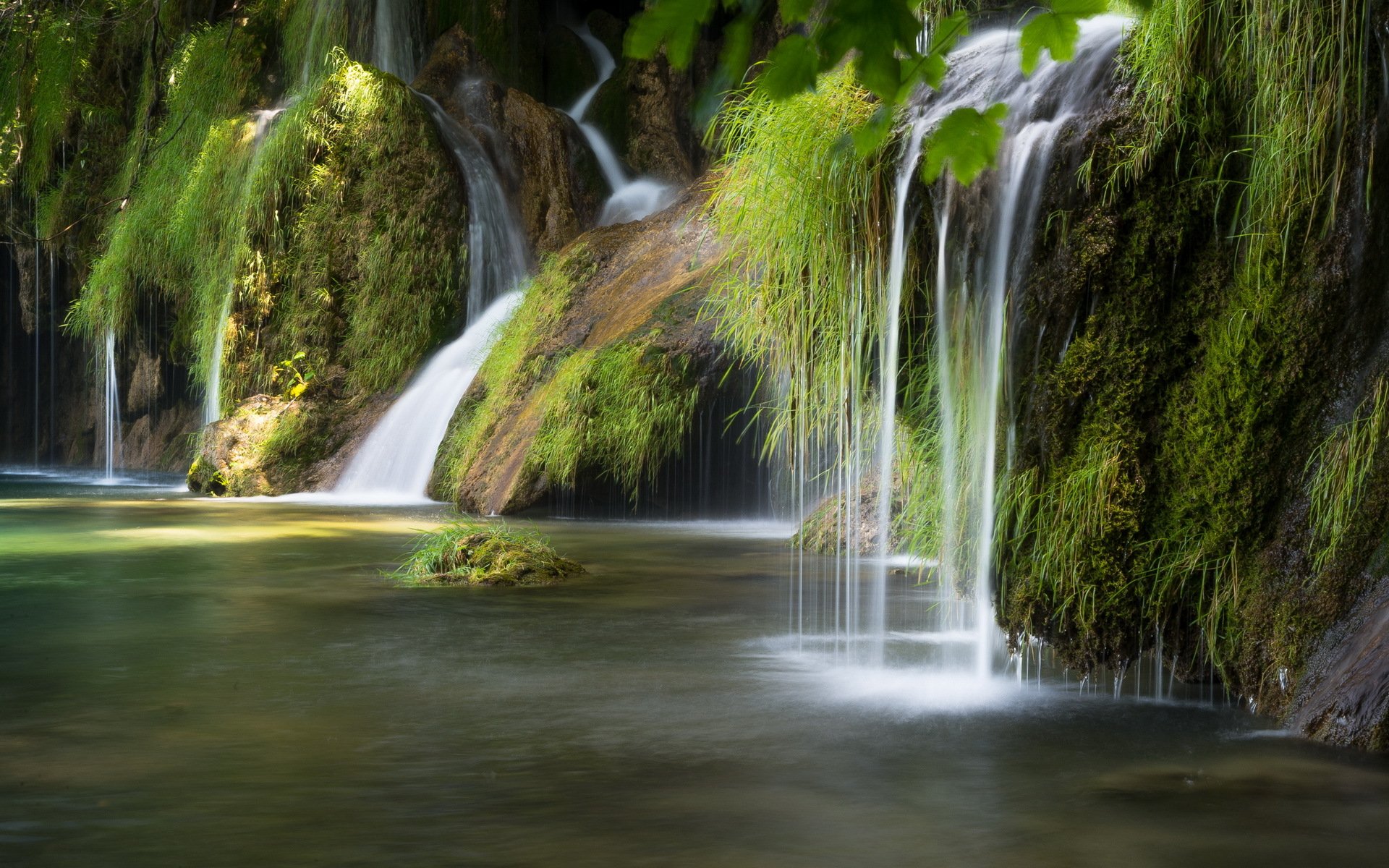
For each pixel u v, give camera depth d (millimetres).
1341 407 5141
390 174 21453
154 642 6410
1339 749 4461
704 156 24547
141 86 25438
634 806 3732
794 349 7352
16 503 16719
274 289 21297
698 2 1679
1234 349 5336
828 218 6723
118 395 27500
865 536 10633
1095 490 5496
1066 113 5859
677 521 14312
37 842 3381
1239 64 5438
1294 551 5141
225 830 3488
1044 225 5727
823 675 5703
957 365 6293
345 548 11039
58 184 26484
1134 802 3818
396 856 3281
